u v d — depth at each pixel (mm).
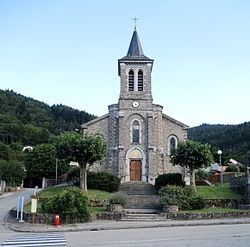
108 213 22375
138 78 40125
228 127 114375
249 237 14008
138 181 36656
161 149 38781
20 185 54125
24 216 22078
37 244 13070
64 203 21172
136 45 42031
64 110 127062
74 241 13727
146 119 39000
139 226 19078
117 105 39375
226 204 27875
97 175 32375
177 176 31844
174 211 23750
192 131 125438
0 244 13195
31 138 95062
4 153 68000
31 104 124312
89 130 39188
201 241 13062
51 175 57812
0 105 114000
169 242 12922
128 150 38312
